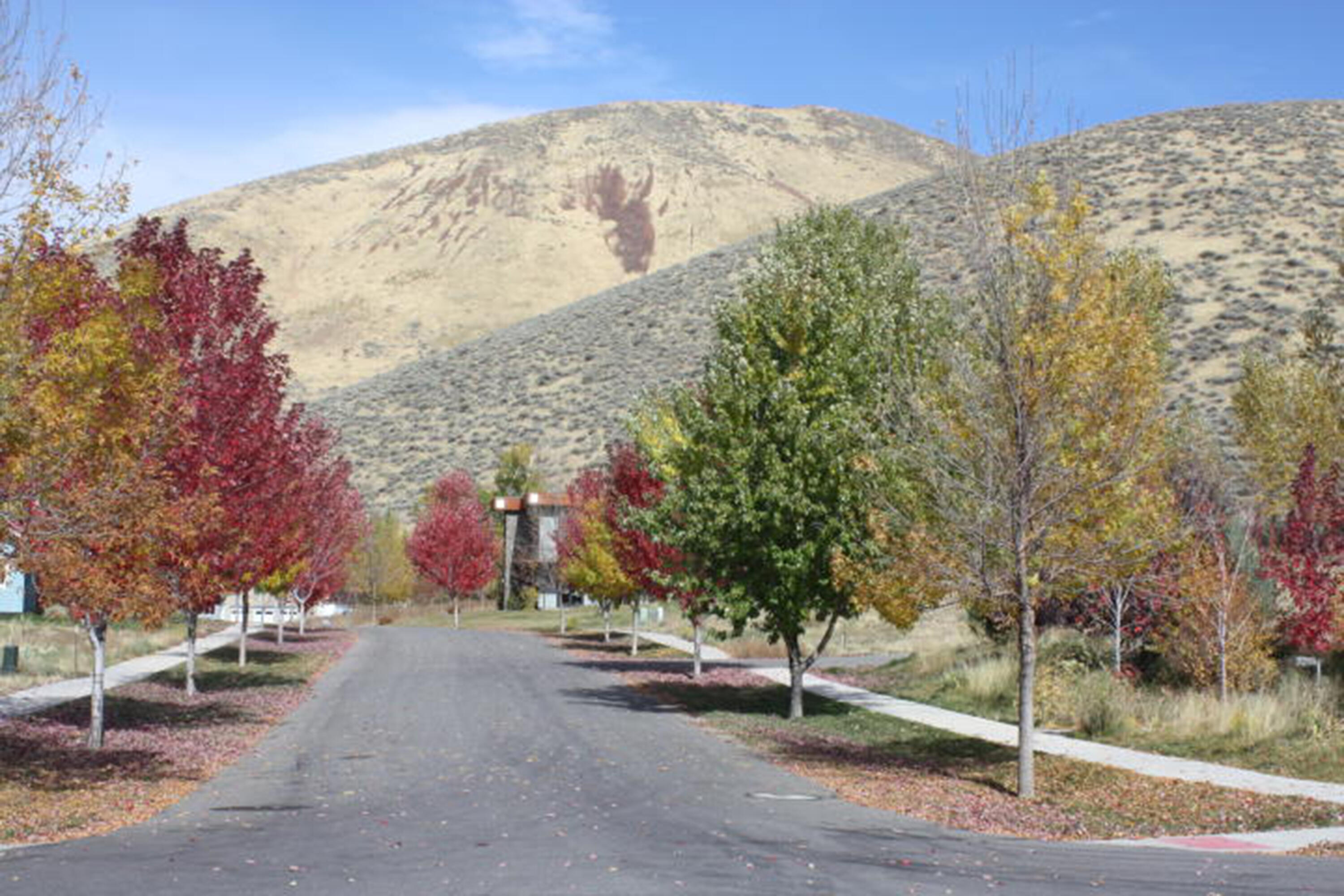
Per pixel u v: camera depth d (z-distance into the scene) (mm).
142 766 16844
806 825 12812
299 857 10516
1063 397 15727
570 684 30562
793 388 23750
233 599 58531
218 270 22703
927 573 16562
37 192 13828
